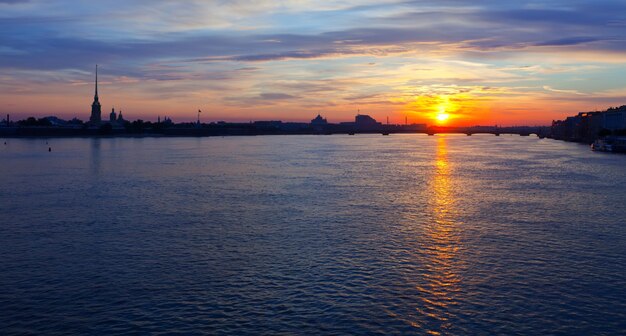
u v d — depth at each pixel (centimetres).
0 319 4153
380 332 3909
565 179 12150
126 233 6656
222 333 3900
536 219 7444
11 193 9994
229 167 15225
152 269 5222
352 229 6806
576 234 6562
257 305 4356
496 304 4372
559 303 4391
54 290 4709
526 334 3881
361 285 4766
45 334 3919
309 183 11356
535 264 5347
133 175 13050
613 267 5256
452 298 4488
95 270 5212
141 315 4197
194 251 5819
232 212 7950
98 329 3981
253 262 5409
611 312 4225
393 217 7569
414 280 4888
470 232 6656
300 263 5372
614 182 11525
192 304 4381
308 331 3925
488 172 13862
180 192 10050
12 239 6400
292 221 7294
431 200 9044
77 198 9362
